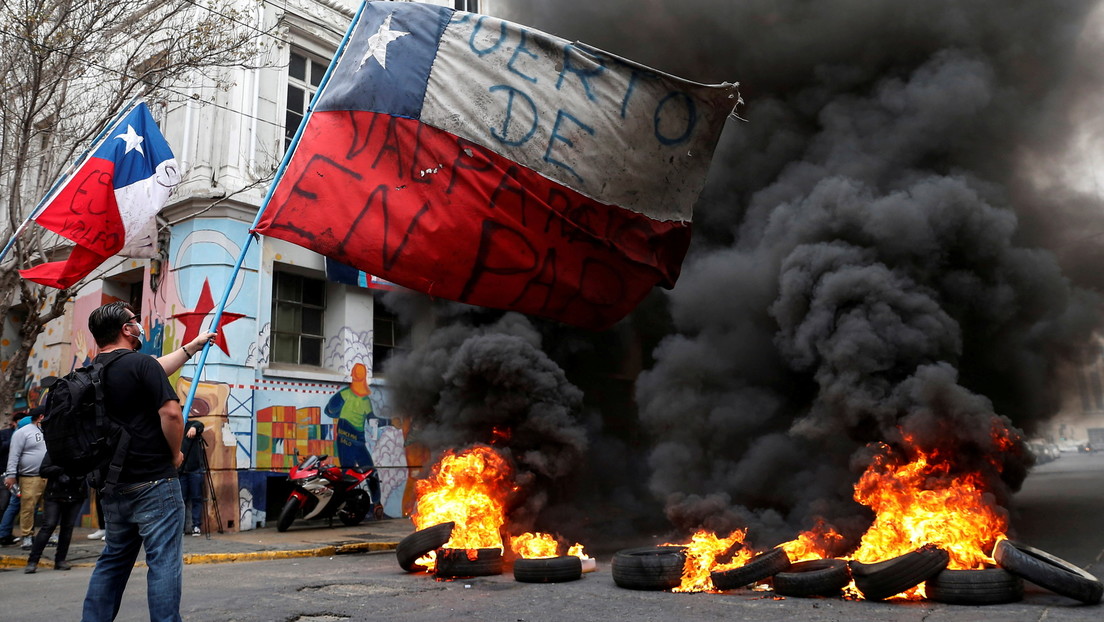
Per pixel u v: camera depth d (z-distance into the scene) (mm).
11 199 9469
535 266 5395
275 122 12547
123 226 7414
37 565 7523
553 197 5371
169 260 11758
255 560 8031
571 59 5441
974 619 4207
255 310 11578
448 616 4688
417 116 5395
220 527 10422
